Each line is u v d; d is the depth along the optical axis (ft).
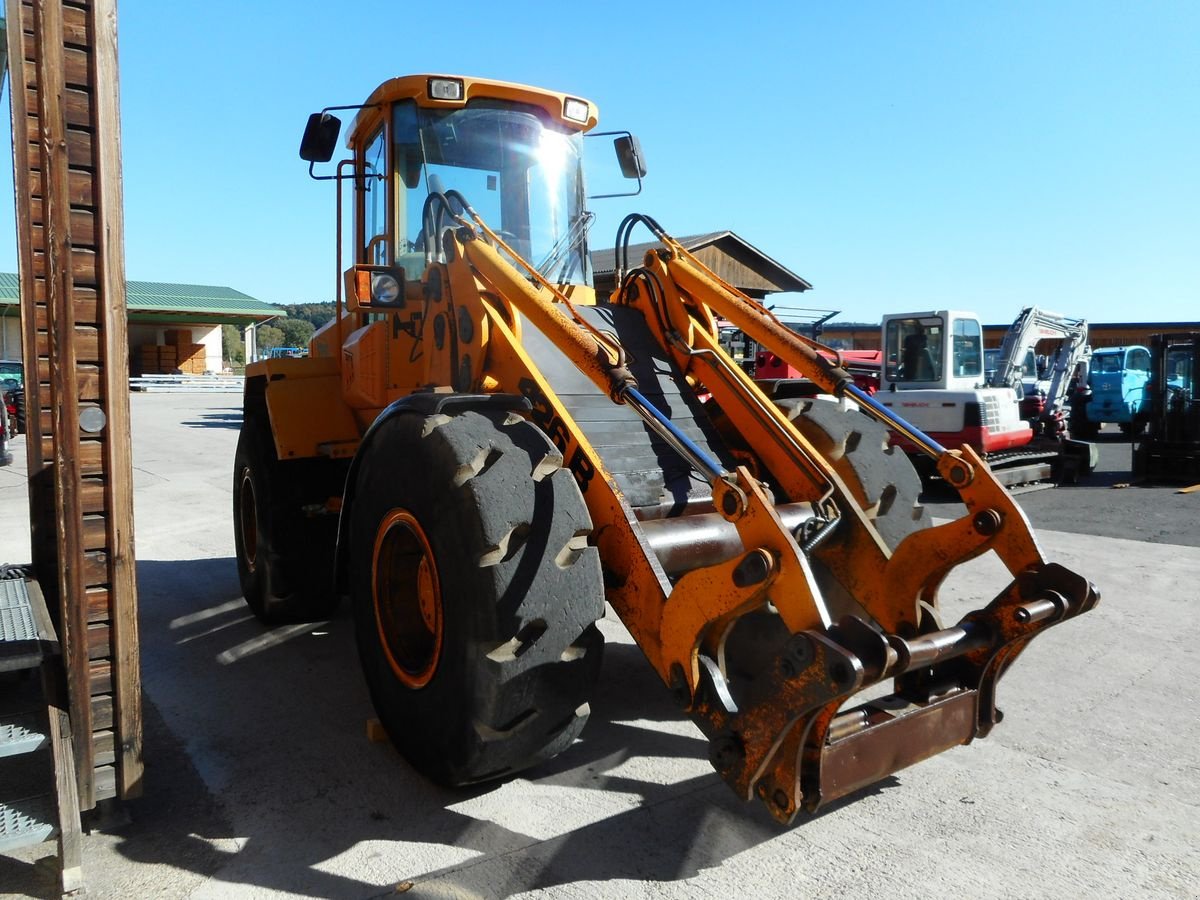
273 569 15.60
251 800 9.79
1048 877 8.35
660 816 9.43
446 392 10.00
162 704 12.60
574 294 13.83
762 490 7.84
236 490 17.51
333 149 14.55
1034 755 10.89
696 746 11.17
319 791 10.00
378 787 10.09
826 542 10.42
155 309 122.01
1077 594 8.50
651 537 9.73
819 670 7.04
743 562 7.63
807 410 12.18
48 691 8.71
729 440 12.02
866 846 8.86
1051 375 39.37
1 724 8.54
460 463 8.84
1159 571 20.26
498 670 8.62
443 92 13.44
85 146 8.45
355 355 14.40
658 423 8.63
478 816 9.44
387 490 10.13
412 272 13.67
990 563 20.59
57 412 8.52
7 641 8.70
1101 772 10.45
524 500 8.78
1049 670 13.76
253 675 13.82
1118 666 13.94
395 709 10.21
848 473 11.58
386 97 13.71
